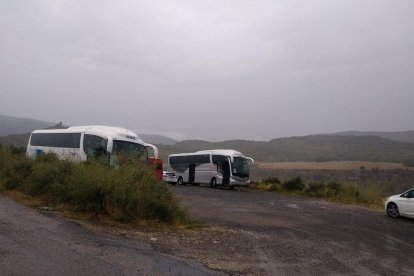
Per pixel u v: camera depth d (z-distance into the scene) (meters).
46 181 15.73
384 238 13.26
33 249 8.33
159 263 8.16
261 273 8.20
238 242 11.04
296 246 11.02
